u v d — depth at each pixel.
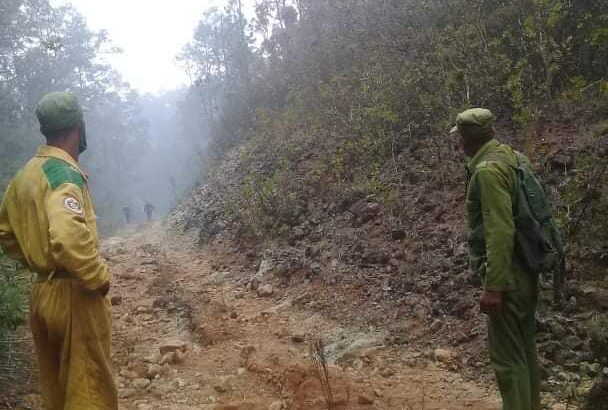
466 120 3.14
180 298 7.42
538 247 2.97
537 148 6.90
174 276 9.24
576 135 6.82
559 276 3.22
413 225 7.13
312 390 4.14
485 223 2.92
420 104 9.17
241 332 5.93
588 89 7.50
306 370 4.49
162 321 6.60
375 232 7.45
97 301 2.57
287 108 15.88
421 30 10.76
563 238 5.34
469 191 3.08
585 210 5.53
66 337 2.51
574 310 4.71
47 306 2.51
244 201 11.20
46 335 2.60
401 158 8.71
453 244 6.34
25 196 2.57
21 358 4.59
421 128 9.06
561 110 7.37
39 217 2.50
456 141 8.01
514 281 2.95
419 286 5.93
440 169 7.72
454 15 10.15
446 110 8.50
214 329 5.97
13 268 5.30
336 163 9.57
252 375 4.67
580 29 7.90
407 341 5.20
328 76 14.05
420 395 4.12
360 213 8.03
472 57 8.55
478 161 3.12
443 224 6.85
